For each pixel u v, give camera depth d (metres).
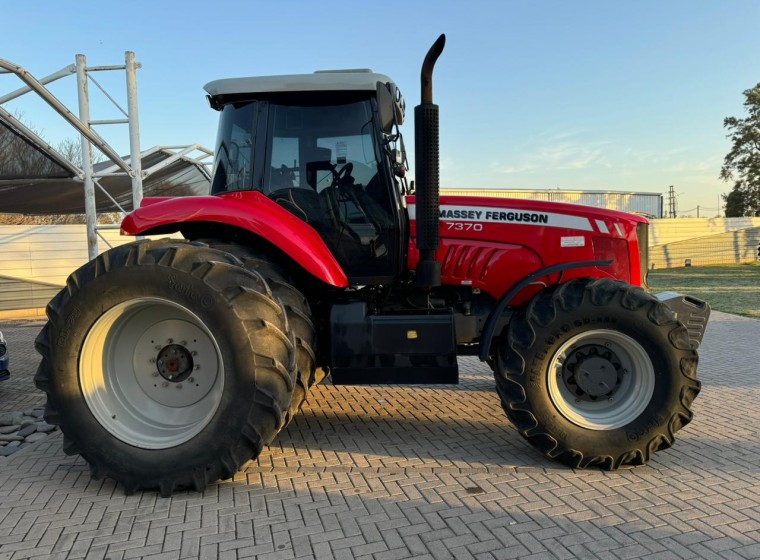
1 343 5.50
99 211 12.93
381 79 3.86
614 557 2.53
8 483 3.40
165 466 3.18
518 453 3.79
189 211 3.63
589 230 3.97
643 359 3.45
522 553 2.57
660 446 3.46
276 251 3.88
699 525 2.79
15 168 8.21
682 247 23.28
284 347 3.23
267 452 3.86
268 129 3.93
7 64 5.81
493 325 3.72
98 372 3.37
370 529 2.79
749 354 7.02
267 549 2.63
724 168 34.09
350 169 3.94
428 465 3.58
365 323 3.70
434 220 3.66
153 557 2.57
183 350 3.46
